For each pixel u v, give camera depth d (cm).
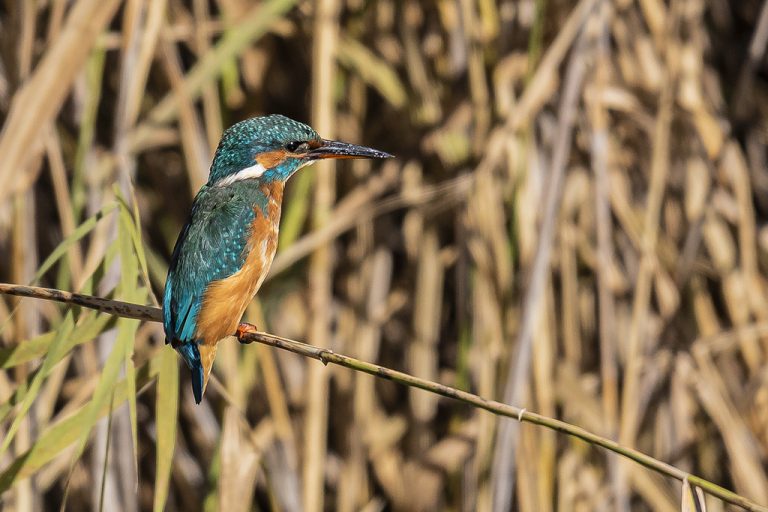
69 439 679
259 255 772
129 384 627
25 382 674
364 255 1175
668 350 1159
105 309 640
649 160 1195
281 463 1107
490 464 1064
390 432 1173
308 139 841
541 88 1046
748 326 1171
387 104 1193
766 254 1241
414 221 1173
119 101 1010
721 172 1196
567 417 1094
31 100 802
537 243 1012
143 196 1182
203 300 728
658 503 1116
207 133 1128
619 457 1076
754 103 1287
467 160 1125
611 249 1159
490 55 1144
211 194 802
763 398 1174
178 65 1164
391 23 1189
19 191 972
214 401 1152
